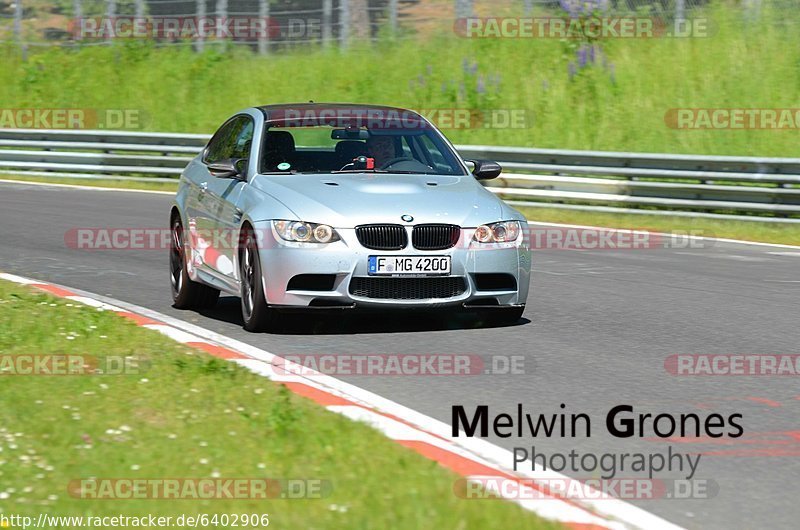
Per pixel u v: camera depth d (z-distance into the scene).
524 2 93.75
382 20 100.38
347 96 92.62
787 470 19.77
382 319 33.06
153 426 20.55
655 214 61.12
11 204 64.81
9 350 26.98
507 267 31.06
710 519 17.22
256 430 20.38
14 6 113.62
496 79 86.81
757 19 88.38
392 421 21.84
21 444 19.39
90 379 24.02
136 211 62.22
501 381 25.86
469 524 15.78
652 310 35.72
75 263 44.81
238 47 103.50
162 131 95.44
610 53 87.94
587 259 48.22
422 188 31.77
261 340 29.84
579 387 25.47
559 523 16.25
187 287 35.41
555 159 65.06
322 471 18.14
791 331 32.50
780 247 52.66
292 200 30.61
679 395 24.94
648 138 78.56
